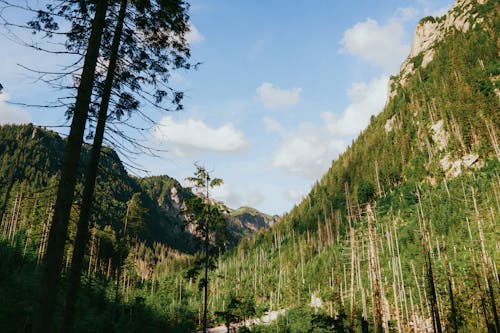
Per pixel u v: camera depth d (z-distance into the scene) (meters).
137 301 43.97
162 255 195.00
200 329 65.00
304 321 54.28
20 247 44.88
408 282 56.81
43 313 5.50
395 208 98.44
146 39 8.89
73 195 6.31
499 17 155.12
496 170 81.69
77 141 6.40
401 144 132.38
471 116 103.31
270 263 123.50
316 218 138.25
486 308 38.84
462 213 70.50
